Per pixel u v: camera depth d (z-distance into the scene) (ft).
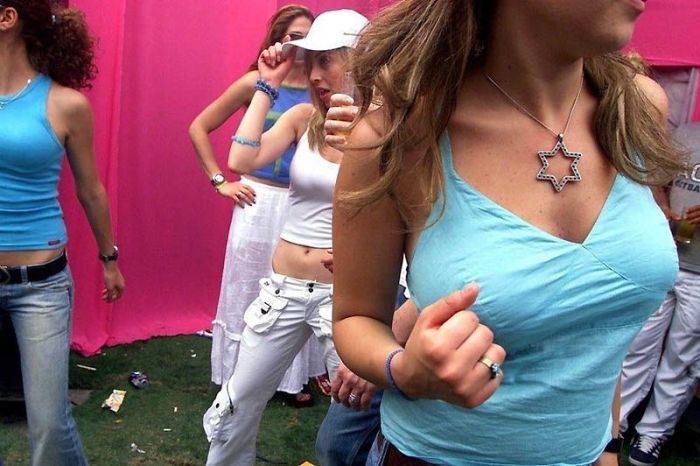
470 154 3.14
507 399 3.15
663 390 10.73
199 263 14.60
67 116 7.63
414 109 3.14
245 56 13.62
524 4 2.96
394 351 3.09
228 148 13.96
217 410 8.06
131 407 11.44
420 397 2.98
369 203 3.18
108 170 12.82
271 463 10.12
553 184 3.10
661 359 11.02
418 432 3.41
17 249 7.28
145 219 13.80
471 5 3.06
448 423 3.28
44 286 7.43
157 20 12.98
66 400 7.68
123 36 12.48
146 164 13.57
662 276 3.16
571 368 3.13
